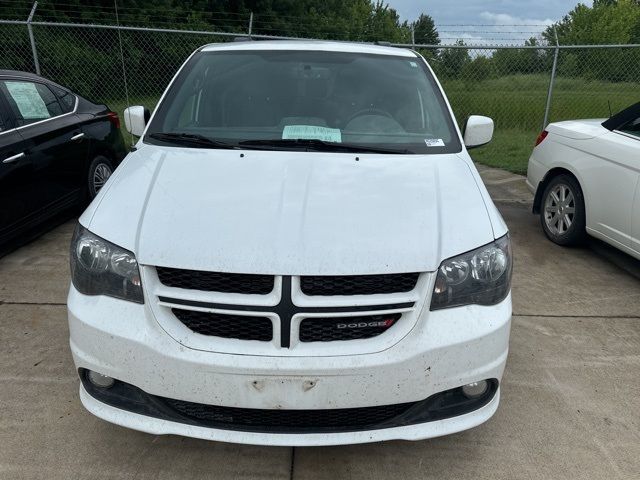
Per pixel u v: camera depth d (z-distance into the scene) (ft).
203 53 11.05
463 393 6.82
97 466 7.25
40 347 10.02
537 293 12.94
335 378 6.12
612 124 14.57
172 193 7.23
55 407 8.37
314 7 94.22
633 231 13.16
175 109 9.71
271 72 10.36
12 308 11.50
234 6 76.79
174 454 7.51
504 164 27.78
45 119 15.46
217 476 7.16
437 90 10.45
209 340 6.23
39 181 14.64
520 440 7.96
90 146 17.15
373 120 9.57
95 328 6.42
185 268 6.19
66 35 43.73
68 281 12.94
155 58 42.04
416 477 7.23
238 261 6.16
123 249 6.50
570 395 9.05
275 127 9.34
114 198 7.30
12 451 7.44
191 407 6.51
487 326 6.55
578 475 7.34
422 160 8.50
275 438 6.40
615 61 35.14
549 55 32.99
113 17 44.98
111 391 6.79
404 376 6.25
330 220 6.70
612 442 7.97
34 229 16.63
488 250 6.81
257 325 6.21
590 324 11.49
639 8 124.47
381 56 11.04
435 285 6.40
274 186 7.37
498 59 33.27
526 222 18.54
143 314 6.35
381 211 6.95
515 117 35.65
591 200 14.62
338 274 6.13
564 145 15.85
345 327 6.23
